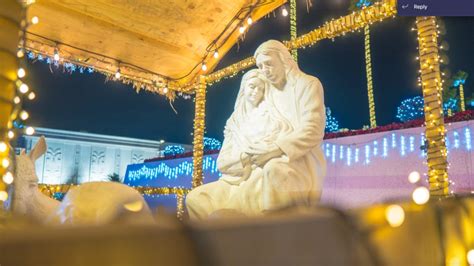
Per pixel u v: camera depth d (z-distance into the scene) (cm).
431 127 462
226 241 64
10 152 183
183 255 59
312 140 400
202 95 803
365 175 834
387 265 91
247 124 454
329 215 83
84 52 688
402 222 101
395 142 801
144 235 56
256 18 624
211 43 688
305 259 73
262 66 454
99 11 589
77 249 50
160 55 721
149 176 1700
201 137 806
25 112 198
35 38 630
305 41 632
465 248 129
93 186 179
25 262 46
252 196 386
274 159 388
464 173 712
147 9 590
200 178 801
